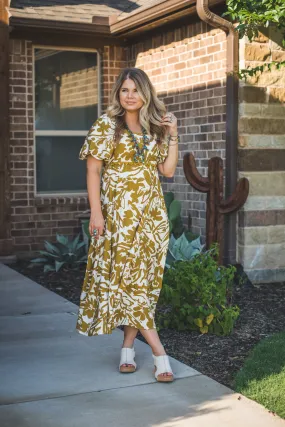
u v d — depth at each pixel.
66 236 8.66
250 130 6.87
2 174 8.18
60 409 3.58
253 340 4.94
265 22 6.20
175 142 4.08
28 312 5.78
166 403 3.67
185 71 7.80
